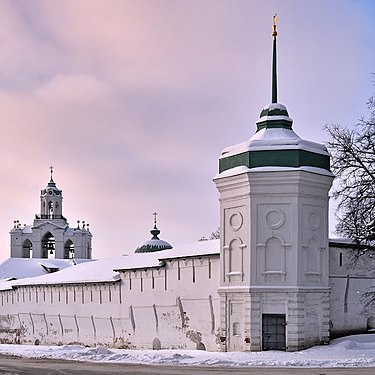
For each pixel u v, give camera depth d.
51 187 114.75
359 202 43.09
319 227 44.31
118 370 31.67
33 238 112.94
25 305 74.12
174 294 53.19
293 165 43.22
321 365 33.34
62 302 67.56
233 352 42.16
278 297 42.72
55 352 44.66
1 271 101.94
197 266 50.75
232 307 44.47
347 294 47.22
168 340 53.72
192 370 31.48
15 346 56.06
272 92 47.91
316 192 44.16
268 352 40.97
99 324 62.28
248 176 43.44
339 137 45.47
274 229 43.19
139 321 57.28
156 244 79.44
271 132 45.31
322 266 44.31
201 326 50.03
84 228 115.25
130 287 58.56
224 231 45.47
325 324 43.81
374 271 48.91
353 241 44.88
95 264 68.06
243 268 43.81
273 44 48.72
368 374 28.72
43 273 102.62
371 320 48.38
